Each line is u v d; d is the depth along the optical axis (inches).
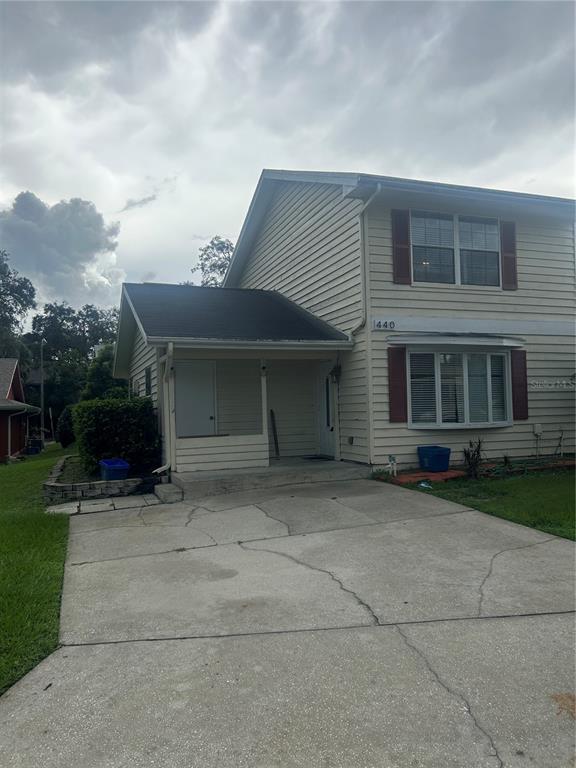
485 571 185.8
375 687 113.4
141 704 109.0
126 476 374.6
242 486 344.2
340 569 191.2
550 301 435.5
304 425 464.8
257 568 195.3
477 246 412.8
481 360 410.6
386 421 379.9
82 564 206.2
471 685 113.8
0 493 397.7
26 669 124.3
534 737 96.6
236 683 116.1
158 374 418.6
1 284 1576.0
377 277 382.0
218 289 523.2
